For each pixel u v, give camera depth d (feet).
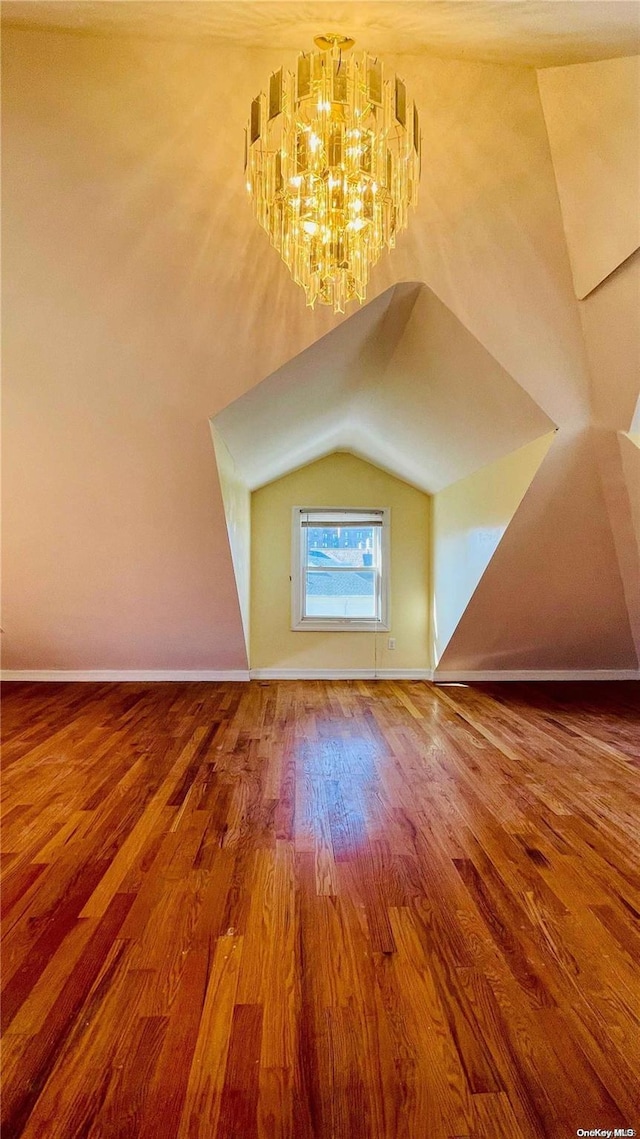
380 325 10.75
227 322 9.89
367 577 20.18
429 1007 4.68
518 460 12.60
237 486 15.38
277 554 19.86
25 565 14.35
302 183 7.11
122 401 10.97
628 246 8.63
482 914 5.99
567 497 12.60
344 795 9.25
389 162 7.15
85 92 7.55
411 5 6.27
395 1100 3.85
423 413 13.89
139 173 8.23
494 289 9.64
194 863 7.02
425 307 10.22
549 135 8.13
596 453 11.79
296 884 6.55
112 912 6.00
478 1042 4.33
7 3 6.58
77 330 9.91
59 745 11.82
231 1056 4.19
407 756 11.23
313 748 11.71
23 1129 3.63
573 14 6.13
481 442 13.48
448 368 11.54
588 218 8.73
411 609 19.97
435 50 7.27
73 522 13.30
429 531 19.98
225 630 16.84
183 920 5.85
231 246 8.99
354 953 5.35
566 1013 4.63
